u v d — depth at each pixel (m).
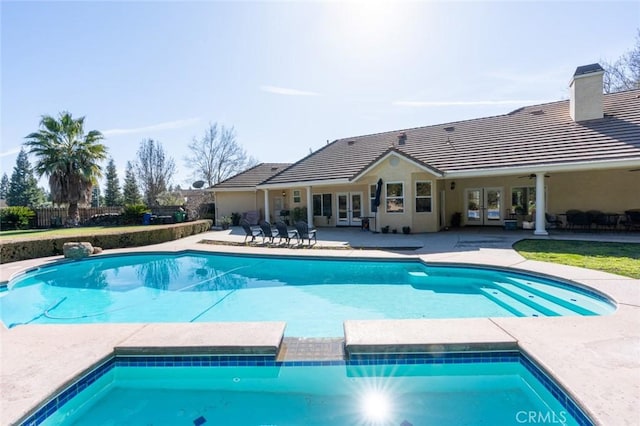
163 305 7.82
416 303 7.43
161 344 4.39
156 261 13.38
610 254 9.52
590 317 5.04
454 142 18.00
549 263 8.80
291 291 8.75
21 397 3.28
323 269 11.07
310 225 20.23
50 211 27.92
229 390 4.23
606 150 12.79
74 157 26.02
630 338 4.25
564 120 15.77
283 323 5.18
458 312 6.77
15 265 11.62
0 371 3.77
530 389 3.94
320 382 4.21
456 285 8.98
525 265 8.65
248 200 27.28
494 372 4.23
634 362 3.63
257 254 12.55
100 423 3.68
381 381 4.21
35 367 3.86
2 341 4.59
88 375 3.92
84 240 14.38
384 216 17.30
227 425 3.63
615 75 26.14
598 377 3.33
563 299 6.81
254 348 4.30
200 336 4.64
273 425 3.60
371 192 18.34
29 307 7.93
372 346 4.26
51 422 3.40
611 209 15.86
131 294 8.88
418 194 16.72
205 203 30.62
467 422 3.54
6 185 74.19
